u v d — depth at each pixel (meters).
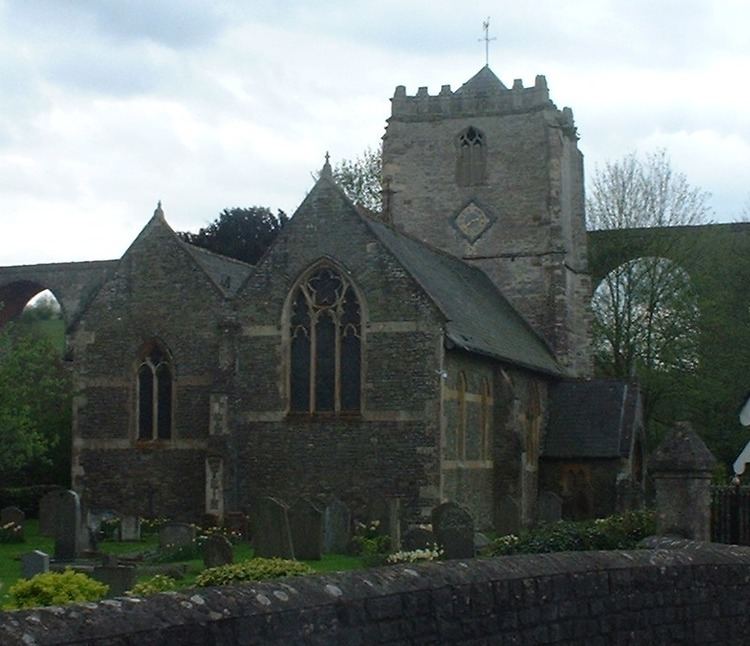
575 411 46.91
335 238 37.06
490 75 53.72
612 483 44.84
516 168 51.16
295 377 37.34
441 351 35.81
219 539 24.77
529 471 43.72
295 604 11.18
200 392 38.75
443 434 35.81
